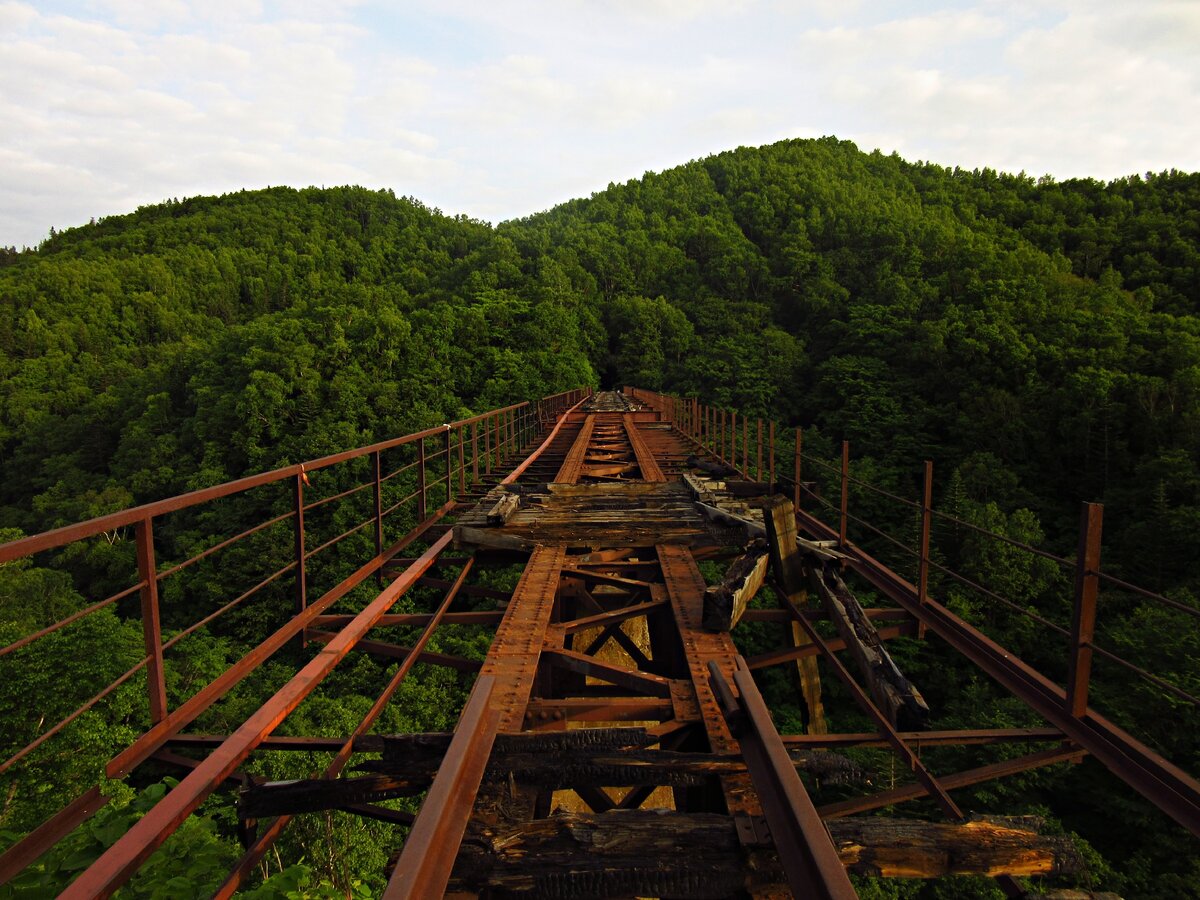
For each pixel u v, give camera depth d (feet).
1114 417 151.02
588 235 471.21
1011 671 13.03
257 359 197.77
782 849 7.10
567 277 371.97
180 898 10.41
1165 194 463.42
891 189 572.92
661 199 568.00
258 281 447.83
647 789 11.68
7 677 49.14
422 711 80.02
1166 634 79.82
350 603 116.57
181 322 386.32
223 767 8.95
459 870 7.21
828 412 228.22
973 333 211.20
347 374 200.75
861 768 10.09
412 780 8.93
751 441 120.78
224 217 594.65
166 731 10.63
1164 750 70.74
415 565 18.89
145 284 425.69
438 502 136.67
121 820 10.98
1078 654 11.00
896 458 179.32
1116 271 346.33
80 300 388.16
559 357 259.39
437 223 642.22
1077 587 10.98
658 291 408.26
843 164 625.41
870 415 201.05
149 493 194.29
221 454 189.37
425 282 433.07
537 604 15.80
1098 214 463.83
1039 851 7.50
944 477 169.37
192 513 167.63
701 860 7.32
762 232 470.80
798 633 21.39
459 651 89.10
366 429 193.98
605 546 21.18
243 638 124.57
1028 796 68.44
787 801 7.36
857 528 137.08
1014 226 475.31
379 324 223.71
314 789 8.80
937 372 211.41
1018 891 7.52
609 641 26.43
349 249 525.34
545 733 9.65
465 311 265.75
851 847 7.41
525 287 341.00
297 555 16.10
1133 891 58.13
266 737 10.59
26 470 241.76
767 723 8.82
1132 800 62.59
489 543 21.02
